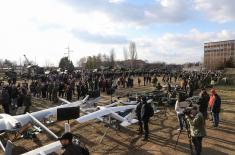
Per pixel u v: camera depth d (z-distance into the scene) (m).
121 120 16.05
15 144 14.07
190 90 25.25
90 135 15.30
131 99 23.14
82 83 29.83
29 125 14.89
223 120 18.86
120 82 43.06
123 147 13.31
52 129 16.72
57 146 10.69
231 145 13.53
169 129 16.38
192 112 11.15
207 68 130.62
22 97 21.81
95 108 19.80
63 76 40.84
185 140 14.22
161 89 28.78
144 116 14.04
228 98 31.08
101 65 112.75
